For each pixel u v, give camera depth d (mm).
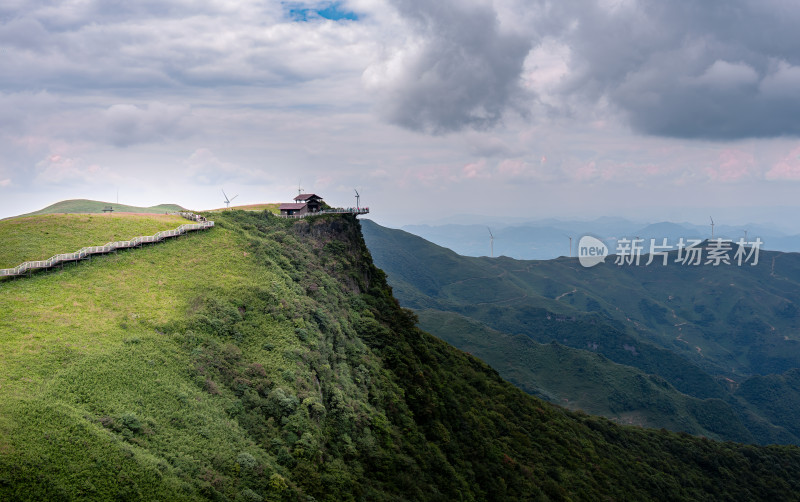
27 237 104312
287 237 130750
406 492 84188
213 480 59625
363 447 84438
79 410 59188
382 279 156375
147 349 74188
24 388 59031
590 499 124500
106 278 91688
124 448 56406
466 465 107625
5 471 48406
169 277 96688
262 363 82688
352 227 161625
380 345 116812
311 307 103750
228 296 94375
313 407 78875
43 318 75312
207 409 69125
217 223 125312
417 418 107562
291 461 69688
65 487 49938
